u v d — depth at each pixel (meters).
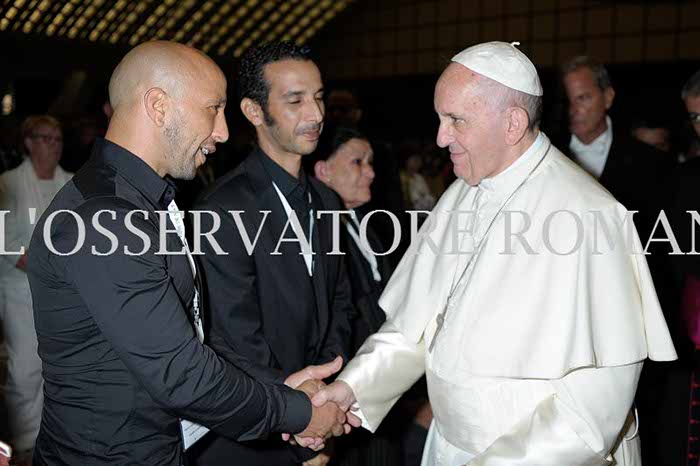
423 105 15.28
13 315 3.58
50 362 1.60
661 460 2.81
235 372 1.68
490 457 1.69
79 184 1.58
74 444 1.60
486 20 14.34
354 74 16.17
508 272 1.73
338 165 2.83
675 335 2.74
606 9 13.05
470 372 1.73
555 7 13.55
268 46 2.25
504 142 1.74
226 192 2.21
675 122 12.09
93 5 11.77
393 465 2.92
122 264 1.47
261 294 2.21
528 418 1.71
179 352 1.53
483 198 1.88
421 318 1.98
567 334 1.64
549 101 3.90
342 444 2.71
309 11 15.42
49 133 3.69
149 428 1.62
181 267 1.65
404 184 7.37
